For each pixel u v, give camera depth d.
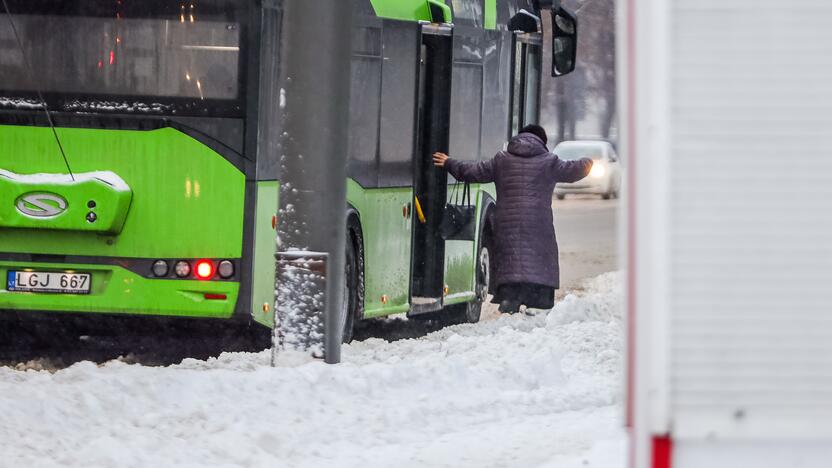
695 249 10.18
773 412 10.21
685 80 10.18
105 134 33.03
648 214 10.16
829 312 10.20
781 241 10.20
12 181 32.75
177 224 32.94
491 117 45.19
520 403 25.86
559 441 22.27
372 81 37.66
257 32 32.75
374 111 37.84
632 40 10.28
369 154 37.62
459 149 42.53
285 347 27.58
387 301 39.03
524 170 40.62
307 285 27.42
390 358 28.66
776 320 10.20
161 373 24.77
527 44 48.50
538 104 50.28
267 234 33.41
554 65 46.41
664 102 10.17
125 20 33.06
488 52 44.75
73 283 33.19
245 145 32.81
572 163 40.78
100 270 33.12
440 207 41.41
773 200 10.20
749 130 10.19
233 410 22.80
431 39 41.44
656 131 10.17
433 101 41.44
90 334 34.56
